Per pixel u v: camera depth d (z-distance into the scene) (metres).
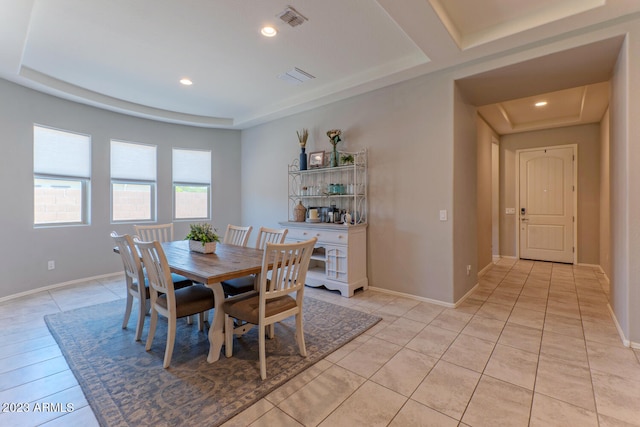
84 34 2.77
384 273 3.92
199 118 5.36
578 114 5.22
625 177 2.48
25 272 3.80
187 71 3.56
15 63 3.11
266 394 1.88
